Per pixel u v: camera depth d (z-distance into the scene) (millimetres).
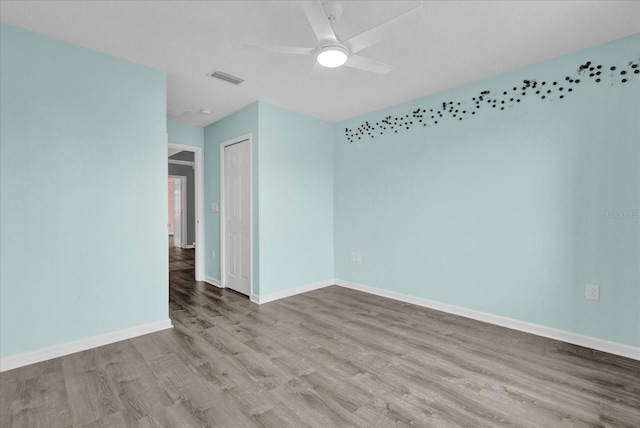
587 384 1958
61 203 2322
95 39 2305
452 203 3266
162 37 2283
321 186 4355
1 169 2096
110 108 2539
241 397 1840
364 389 1925
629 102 2273
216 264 4547
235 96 3477
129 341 2590
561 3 1902
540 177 2689
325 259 4441
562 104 2566
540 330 2709
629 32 2221
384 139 3873
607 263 2377
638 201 2246
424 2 1893
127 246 2643
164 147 2840
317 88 3242
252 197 3752
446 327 2914
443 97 3311
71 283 2371
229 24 2125
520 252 2814
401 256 3744
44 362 2225
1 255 2100
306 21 2092
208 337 2688
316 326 2945
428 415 1682
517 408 1735
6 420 1634
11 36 2121
